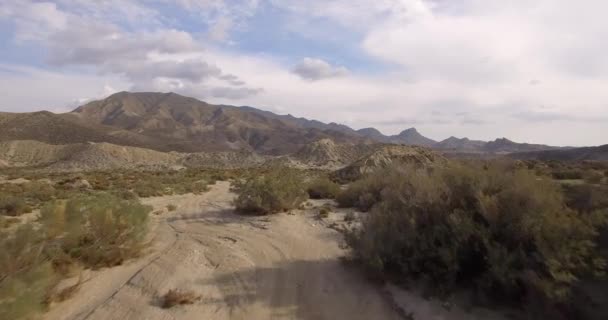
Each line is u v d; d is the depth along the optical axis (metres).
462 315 7.04
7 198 19.44
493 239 7.41
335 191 23.67
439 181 9.06
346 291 8.73
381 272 8.80
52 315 7.90
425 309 7.44
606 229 6.72
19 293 6.89
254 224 16.11
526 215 7.14
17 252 7.32
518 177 7.91
